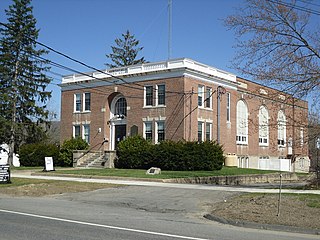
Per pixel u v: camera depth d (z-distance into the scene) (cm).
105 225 1124
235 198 1708
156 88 3800
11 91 4406
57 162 4088
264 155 4756
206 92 3888
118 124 4131
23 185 2273
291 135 2308
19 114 4500
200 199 1758
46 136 4806
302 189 2091
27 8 4566
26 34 4497
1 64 4438
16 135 4450
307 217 1250
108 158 3659
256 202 1542
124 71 4053
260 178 3312
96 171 3117
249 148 4522
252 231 1113
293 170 4541
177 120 3625
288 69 1967
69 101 4472
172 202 1695
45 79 4619
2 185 2302
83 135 4322
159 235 987
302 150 2325
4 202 1683
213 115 3944
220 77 4041
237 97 4341
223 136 4066
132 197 1842
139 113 3888
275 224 1159
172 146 3341
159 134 3753
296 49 1992
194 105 3712
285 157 5088
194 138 3681
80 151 3903
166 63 3775
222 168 3588
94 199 1808
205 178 2755
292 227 1123
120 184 2267
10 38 4481
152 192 1973
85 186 2197
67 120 4466
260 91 2348
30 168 3762
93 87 4281
